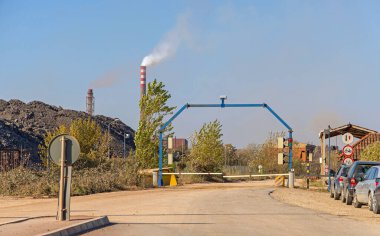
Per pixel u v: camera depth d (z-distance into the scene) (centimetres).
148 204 2236
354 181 2305
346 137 3003
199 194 3000
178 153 6575
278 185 4281
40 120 11169
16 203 2334
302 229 1355
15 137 8481
